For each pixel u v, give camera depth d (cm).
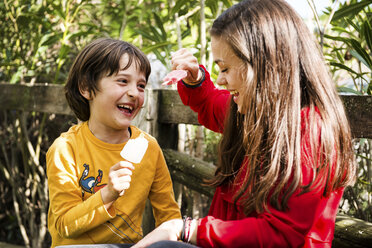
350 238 129
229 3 205
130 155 105
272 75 100
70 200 117
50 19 294
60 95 232
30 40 299
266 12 103
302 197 95
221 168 122
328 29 219
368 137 122
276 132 99
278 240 92
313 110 100
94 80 120
